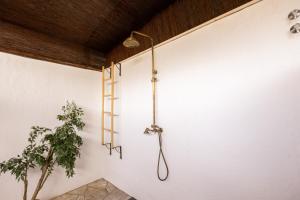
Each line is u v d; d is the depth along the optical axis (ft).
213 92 4.87
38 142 7.21
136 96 7.50
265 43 3.96
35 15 6.41
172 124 5.99
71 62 8.34
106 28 7.43
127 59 8.00
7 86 6.53
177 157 5.81
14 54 6.75
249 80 4.19
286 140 3.63
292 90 3.57
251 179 4.13
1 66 6.42
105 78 9.61
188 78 5.52
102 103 8.96
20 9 6.08
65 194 7.92
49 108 7.63
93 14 6.58
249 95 4.18
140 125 7.26
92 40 8.36
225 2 4.58
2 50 6.45
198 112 5.22
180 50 5.81
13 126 6.62
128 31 7.63
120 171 8.35
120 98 8.41
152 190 6.70
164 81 6.30
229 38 4.58
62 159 6.28
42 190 7.34
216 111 4.80
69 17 6.66
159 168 6.40
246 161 4.22
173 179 5.93
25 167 5.89
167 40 6.13
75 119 7.23
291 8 3.63
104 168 9.54
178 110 5.80
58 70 8.00
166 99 6.20
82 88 8.86
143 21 7.00
